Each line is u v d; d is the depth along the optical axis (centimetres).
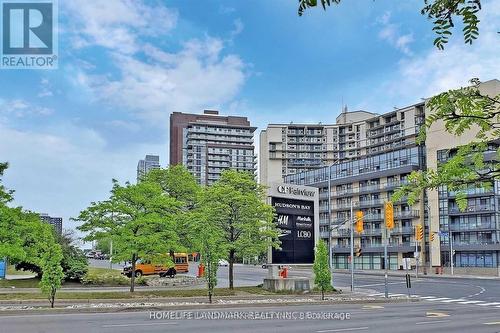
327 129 14612
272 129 14812
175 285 3953
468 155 419
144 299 2798
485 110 389
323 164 14412
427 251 8800
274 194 3881
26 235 2552
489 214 7862
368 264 9725
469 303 3288
